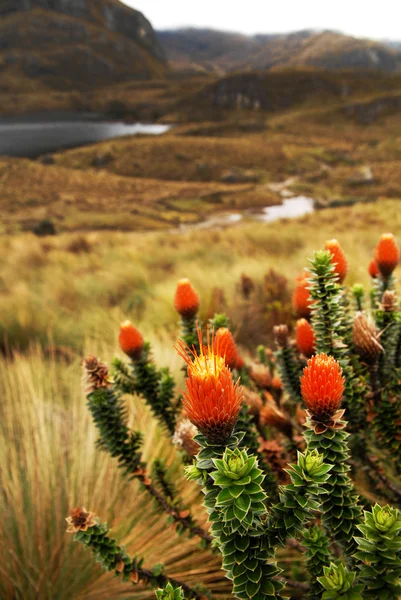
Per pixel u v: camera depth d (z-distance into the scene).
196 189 83.06
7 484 2.35
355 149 114.00
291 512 0.88
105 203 66.88
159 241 15.58
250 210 65.69
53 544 2.06
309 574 1.18
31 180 77.25
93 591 1.87
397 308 1.67
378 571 0.89
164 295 5.81
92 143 145.88
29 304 5.89
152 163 105.75
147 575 1.49
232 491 0.73
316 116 158.00
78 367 3.81
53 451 2.52
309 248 7.99
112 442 1.68
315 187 79.88
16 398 3.13
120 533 2.07
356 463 1.68
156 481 1.81
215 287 5.45
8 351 4.64
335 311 1.42
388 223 15.73
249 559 0.86
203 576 1.84
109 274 7.80
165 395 1.94
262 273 6.58
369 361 1.51
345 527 1.09
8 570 1.97
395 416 1.49
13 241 15.29
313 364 0.98
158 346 3.89
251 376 2.29
